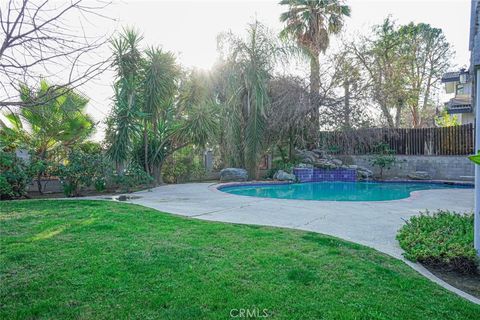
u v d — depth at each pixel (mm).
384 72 19531
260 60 15148
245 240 4613
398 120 22297
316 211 7156
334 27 20672
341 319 2510
